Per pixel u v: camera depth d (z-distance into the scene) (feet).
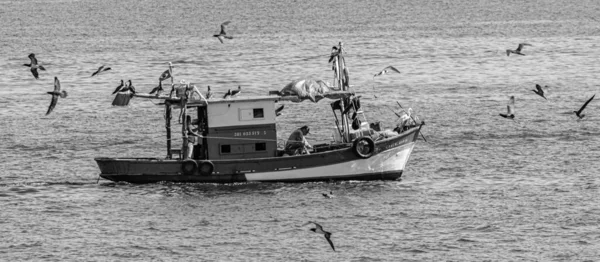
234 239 364.99
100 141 553.64
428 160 487.20
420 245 354.54
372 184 441.68
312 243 358.84
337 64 462.60
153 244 360.07
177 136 569.64
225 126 441.27
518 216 386.11
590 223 376.48
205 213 398.21
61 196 426.10
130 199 420.36
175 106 454.40
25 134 571.69
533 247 351.46
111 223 386.11
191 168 437.99
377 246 354.54
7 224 384.68
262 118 443.73
